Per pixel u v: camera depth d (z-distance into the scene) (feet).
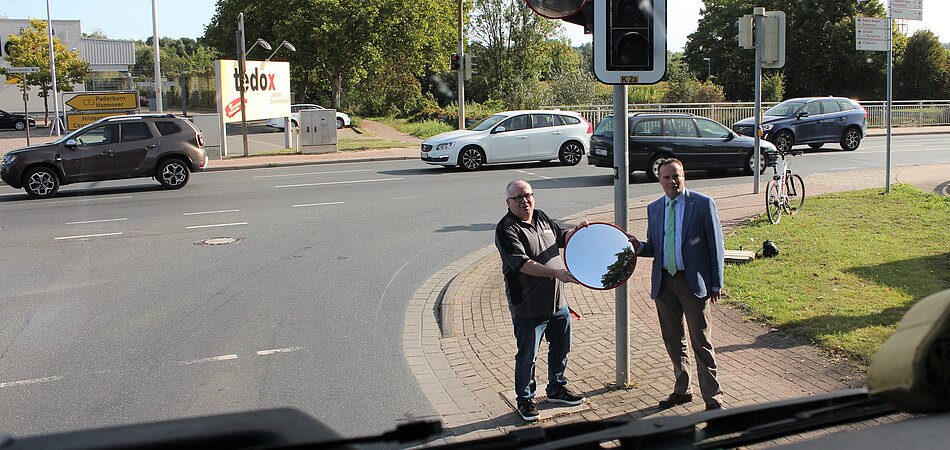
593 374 19.93
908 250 29.78
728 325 22.74
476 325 24.70
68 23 201.67
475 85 211.82
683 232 16.93
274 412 6.47
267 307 26.91
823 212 39.58
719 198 48.39
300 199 52.39
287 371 20.68
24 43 158.61
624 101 17.89
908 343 5.51
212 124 83.61
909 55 190.49
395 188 57.21
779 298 24.44
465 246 37.14
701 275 16.84
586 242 16.30
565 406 17.89
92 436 5.52
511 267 17.11
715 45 211.00
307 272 32.04
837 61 192.54
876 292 24.32
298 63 162.61
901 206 40.04
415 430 6.86
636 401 18.01
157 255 35.19
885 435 5.07
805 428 7.15
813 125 81.15
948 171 58.03
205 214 46.65
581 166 71.41
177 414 17.80
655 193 53.06
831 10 194.08
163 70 344.08
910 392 5.44
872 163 68.44
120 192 58.44
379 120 173.78
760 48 46.70
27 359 21.59
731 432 7.25
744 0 202.69
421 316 25.98
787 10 197.57
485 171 68.44
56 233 40.93
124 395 18.98
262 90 90.99
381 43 163.73
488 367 21.03
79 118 87.76
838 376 18.31
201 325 24.79
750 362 19.69
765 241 30.81
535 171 67.67
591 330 23.54
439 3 176.24
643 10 17.38
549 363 18.15
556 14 17.80
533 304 17.28
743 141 61.31
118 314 25.99
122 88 238.27
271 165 77.30
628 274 16.16
